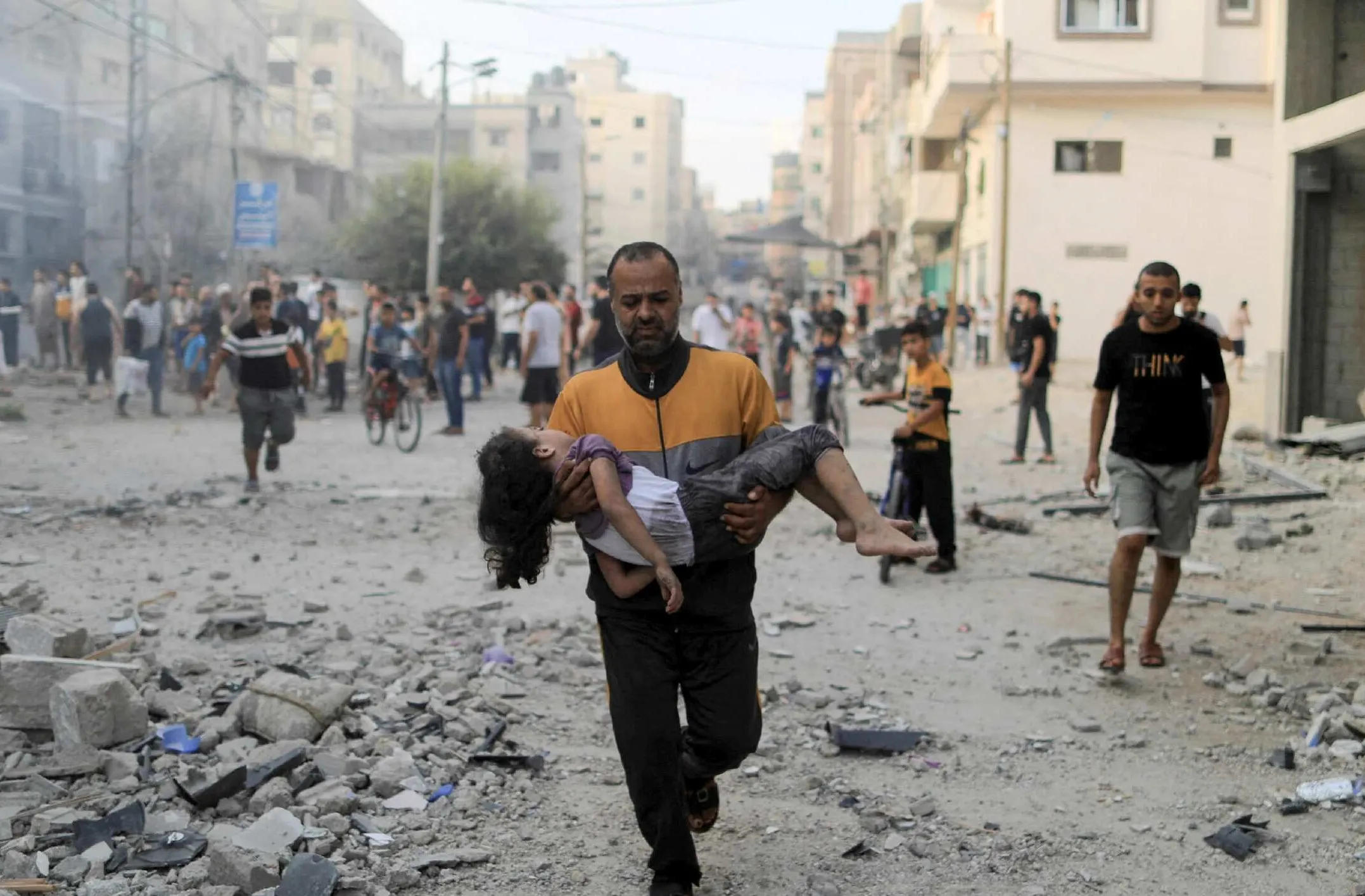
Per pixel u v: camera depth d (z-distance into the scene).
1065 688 6.25
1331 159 14.24
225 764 4.58
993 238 33.41
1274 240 14.66
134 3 31.64
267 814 4.19
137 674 5.55
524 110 80.81
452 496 11.64
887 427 18.66
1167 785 4.97
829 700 6.01
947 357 32.97
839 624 7.50
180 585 7.89
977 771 5.12
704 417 3.67
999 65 32.47
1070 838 4.42
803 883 4.05
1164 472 6.29
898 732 5.42
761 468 3.55
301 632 6.86
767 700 6.00
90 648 6.11
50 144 29.33
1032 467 13.90
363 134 78.00
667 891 3.65
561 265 55.69
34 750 4.88
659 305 3.56
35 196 28.84
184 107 35.78
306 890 3.73
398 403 15.41
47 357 27.45
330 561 8.78
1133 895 3.99
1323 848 4.35
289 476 12.80
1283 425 14.44
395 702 5.52
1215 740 5.50
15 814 4.25
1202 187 32.84
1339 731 5.40
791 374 18.83
